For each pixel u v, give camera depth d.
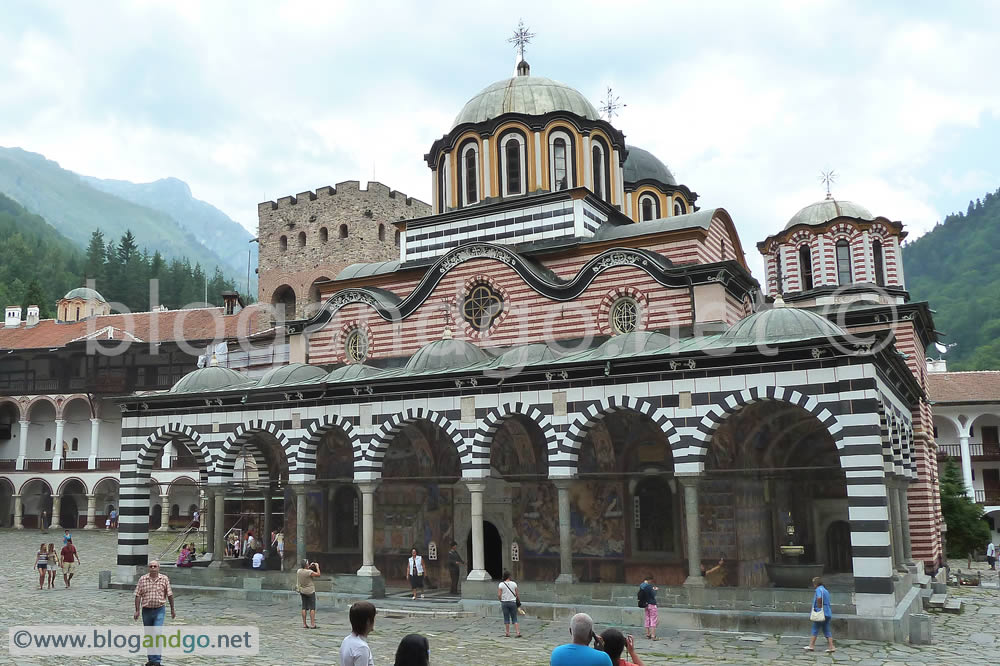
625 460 32.53
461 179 43.12
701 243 36.97
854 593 24.19
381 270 43.28
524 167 41.53
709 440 27.00
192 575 34.41
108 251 134.12
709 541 30.42
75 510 74.31
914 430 39.03
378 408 32.25
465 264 38.78
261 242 82.69
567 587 27.80
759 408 30.27
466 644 23.39
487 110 43.66
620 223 43.44
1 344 76.75
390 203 80.75
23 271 140.38
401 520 36.19
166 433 36.84
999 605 32.66
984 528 51.62
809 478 34.50
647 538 31.89
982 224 163.25
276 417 34.38
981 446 69.81
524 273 37.41
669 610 25.58
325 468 38.16
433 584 35.03
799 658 21.36
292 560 38.25
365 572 31.48
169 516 68.38
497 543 35.38
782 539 32.94
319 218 79.75
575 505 33.03
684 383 27.25
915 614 24.25
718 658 21.44
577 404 28.84
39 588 35.94
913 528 38.66
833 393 25.06
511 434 34.12
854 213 45.66
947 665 20.47
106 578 35.75
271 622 27.00
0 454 77.31
